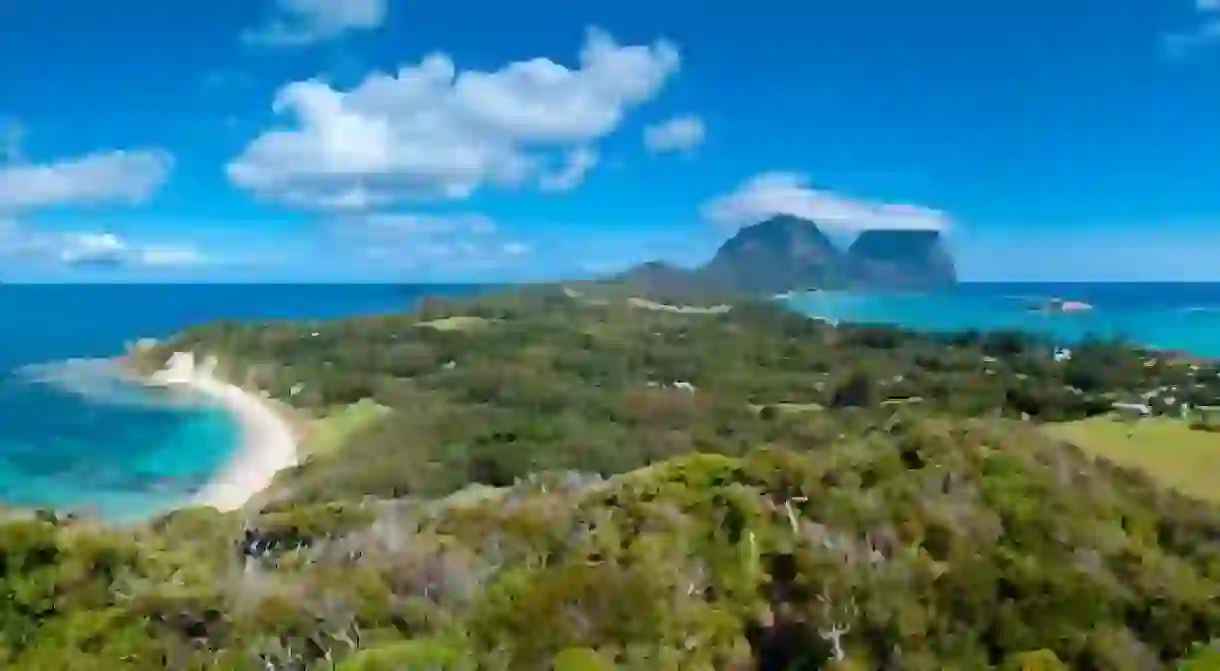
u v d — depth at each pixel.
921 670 11.06
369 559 13.41
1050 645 11.17
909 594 11.98
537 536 14.26
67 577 10.53
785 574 12.59
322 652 10.32
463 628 10.78
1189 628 11.48
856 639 11.53
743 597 12.21
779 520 14.11
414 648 10.12
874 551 12.95
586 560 12.77
